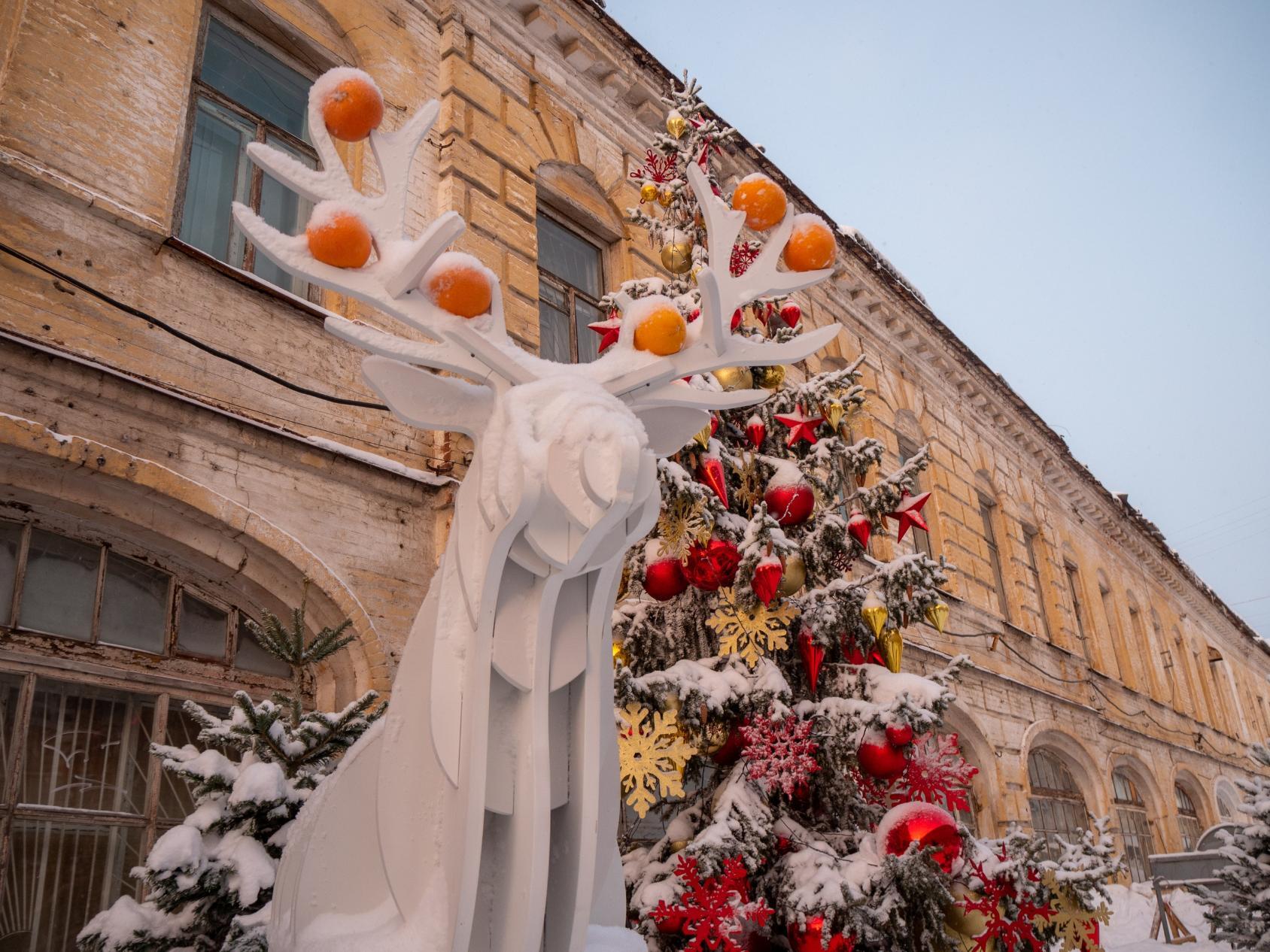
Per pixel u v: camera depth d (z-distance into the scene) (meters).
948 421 14.23
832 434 4.85
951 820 3.56
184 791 4.62
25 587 4.34
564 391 2.13
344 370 5.85
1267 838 7.94
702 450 4.25
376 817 2.07
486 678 1.97
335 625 5.27
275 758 3.58
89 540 4.62
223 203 5.95
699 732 4.05
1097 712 15.09
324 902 1.99
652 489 2.09
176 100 5.68
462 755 1.95
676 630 4.64
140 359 4.88
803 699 4.29
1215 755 21.56
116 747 4.46
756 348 2.52
